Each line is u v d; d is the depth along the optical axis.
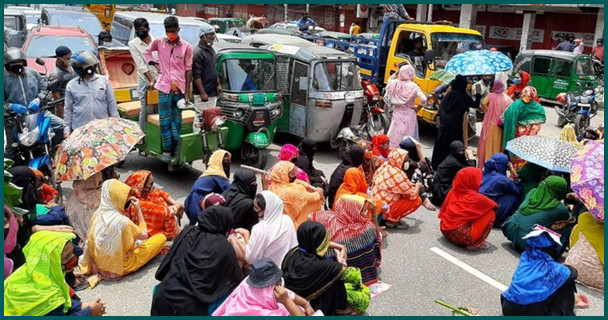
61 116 8.17
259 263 3.79
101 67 9.15
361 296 4.52
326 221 5.10
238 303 3.79
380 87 12.27
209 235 4.05
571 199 6.48
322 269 4.14
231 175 8.44
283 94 9.88
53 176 6.68
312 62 9.41
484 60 8.12
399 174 6.58
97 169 5.50
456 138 8.71
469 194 6.14
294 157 6.79
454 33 11.42
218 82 8.54
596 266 5.44
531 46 22.20
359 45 12.52
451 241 6.38
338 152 10.25
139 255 5.33
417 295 5.20
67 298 3.93
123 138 5.79
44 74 10.16
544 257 4.55
